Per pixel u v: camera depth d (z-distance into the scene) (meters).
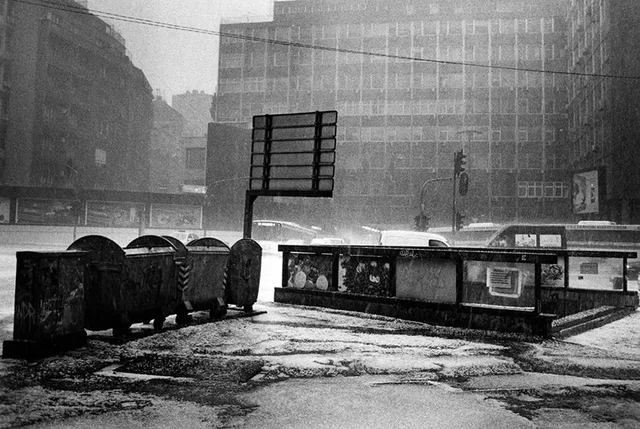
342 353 6.18
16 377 4.89
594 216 47.59
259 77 77.19
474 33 71.31
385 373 5.29
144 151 90.75
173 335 7.05
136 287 6.86
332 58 75.31
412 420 3.90
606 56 46.34
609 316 9.88
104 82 75.06
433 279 8.91
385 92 73.38
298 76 76.19
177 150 108.50
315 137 11.26
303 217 69.19
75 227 49.19
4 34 59.34
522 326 7.82
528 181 69.06
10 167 60.03
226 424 3.75
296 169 11.42
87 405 4.12
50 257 5.78
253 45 77.62
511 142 69.75
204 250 8.27
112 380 4.84
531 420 3.94
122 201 53.53
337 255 10.28
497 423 3.86
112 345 6.32
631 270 22.02
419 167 71.88
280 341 6.78
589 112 54.41
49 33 61.91
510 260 7.99
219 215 59.00
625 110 42.84
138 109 87.19
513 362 5.93
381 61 73.88
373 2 74.44
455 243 29.58
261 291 14.57
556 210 68.12
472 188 69.88
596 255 11.48
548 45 69.62
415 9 73.50
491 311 8.10
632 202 42.62
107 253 6.65
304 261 10.77
